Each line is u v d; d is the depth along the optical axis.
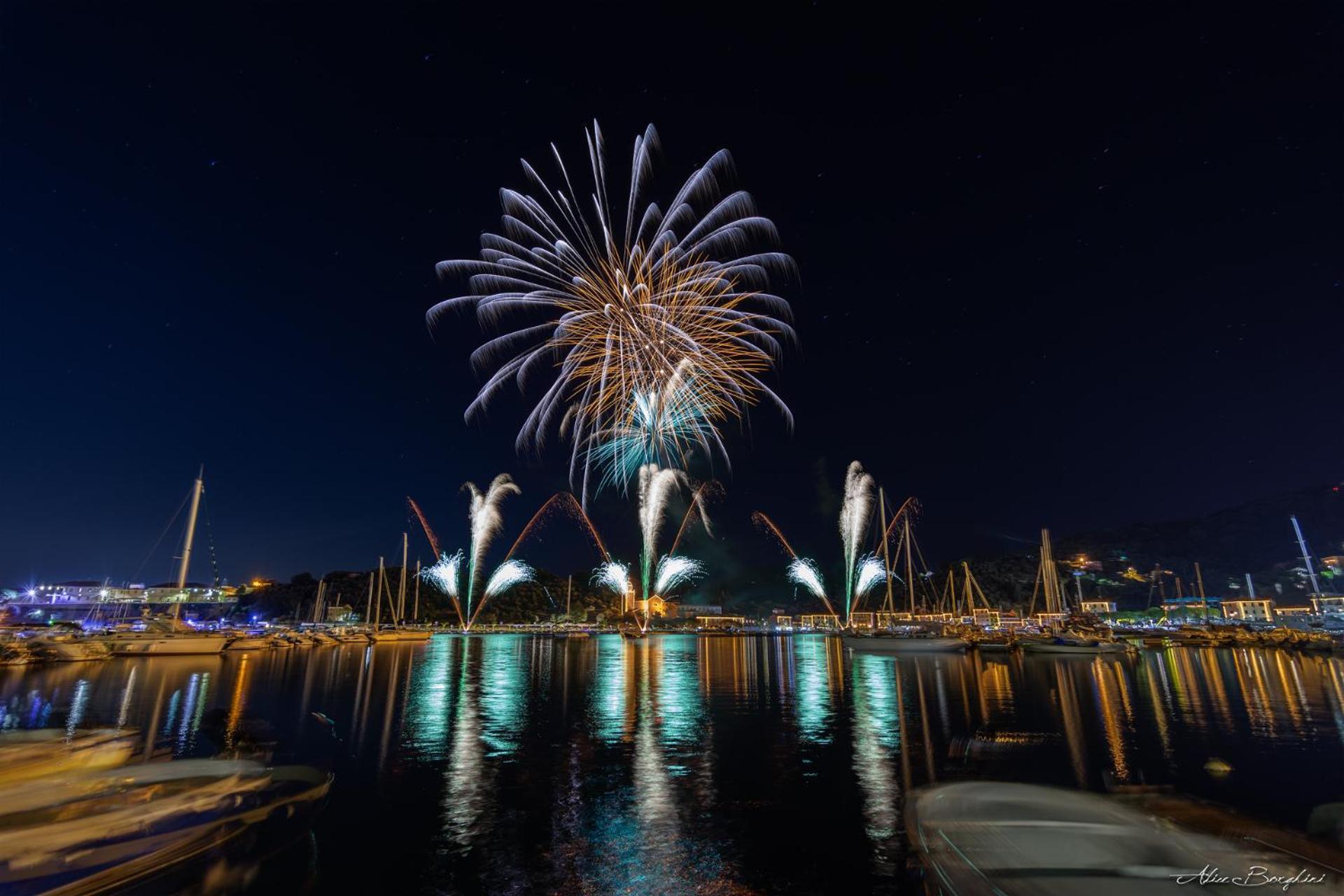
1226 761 19.39
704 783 16.44
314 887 10.54
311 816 13.77
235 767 13.38
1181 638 88.69
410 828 13.16
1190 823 9.02
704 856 11.84
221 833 12.09
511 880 10.85
